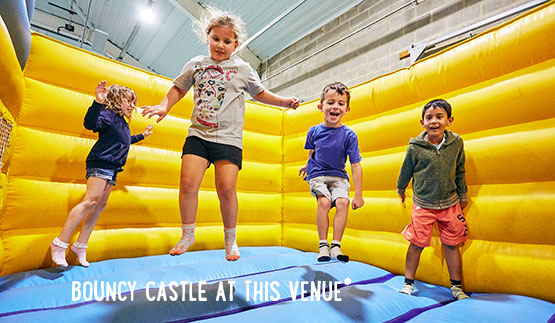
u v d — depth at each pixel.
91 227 2.26
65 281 1.99
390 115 2.81
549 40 1.97
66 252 2.30
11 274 2.01
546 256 1.81
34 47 2.41
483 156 2.15
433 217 2.05
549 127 1.93
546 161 1.90
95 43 8.36
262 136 3.68
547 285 1.76
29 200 2.23
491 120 2.18
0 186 2.00
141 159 2.82
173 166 2.99
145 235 2.72
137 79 2.88
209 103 1.72
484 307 1.55
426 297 1.93
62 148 2.42
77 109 2.52
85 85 2.62
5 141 2.04
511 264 1.90
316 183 2.09
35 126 2.36
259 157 3.62
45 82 2.45
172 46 8.66
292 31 6.82
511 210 1.96
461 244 2.11
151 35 8.54
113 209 2.61
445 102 2.11
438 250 2.24
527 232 1.90
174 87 1.83
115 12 8.12
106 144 2.23
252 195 3.50
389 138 2.77
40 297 1.59
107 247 2.52
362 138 2.95
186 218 1.62
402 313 1.64
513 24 2.15
